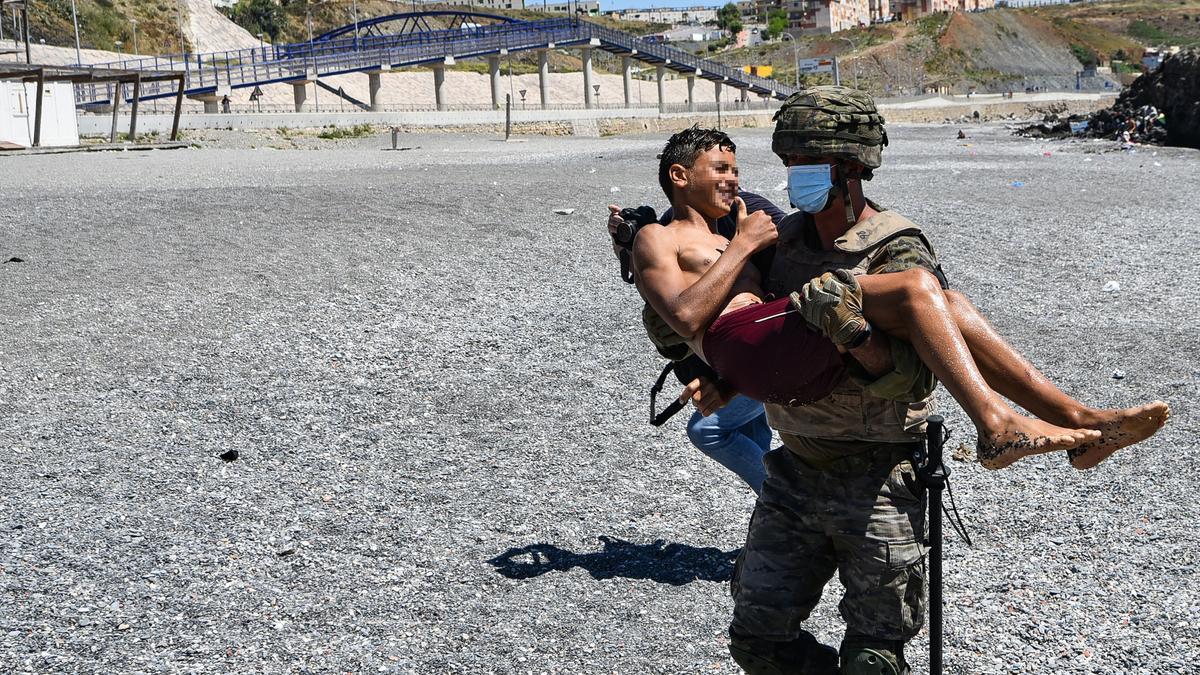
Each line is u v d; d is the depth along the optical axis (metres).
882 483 2.66
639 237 3.04
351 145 56.06
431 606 4.47
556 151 41.03
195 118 53.97
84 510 5.57
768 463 2.88
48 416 7.20
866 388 2.48
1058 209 19.42
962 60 193.12
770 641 2.81
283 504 5.70
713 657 4.02
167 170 26.55
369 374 8.44
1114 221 17.88
